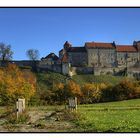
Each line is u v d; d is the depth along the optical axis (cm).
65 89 13275
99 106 8462
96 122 3425
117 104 9806
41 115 4581
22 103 4138
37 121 3612
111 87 13862
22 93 11488
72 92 13325
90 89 13600
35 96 12056
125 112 5534
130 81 14088
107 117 4281
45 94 12588
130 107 7544
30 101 11712
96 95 13600
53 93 12850
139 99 12688
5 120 3700
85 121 3525
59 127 3023
